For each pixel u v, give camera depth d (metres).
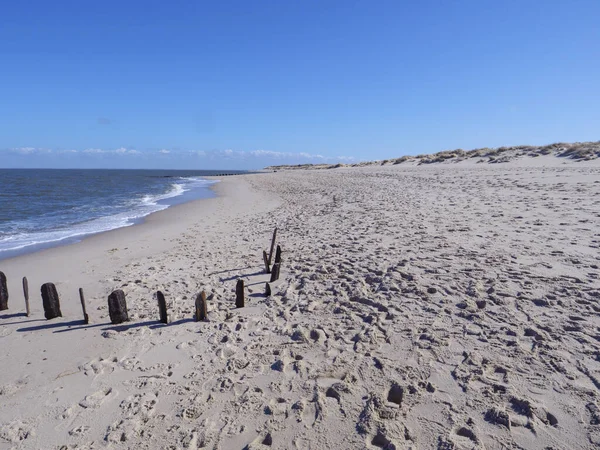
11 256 12.07
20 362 5.32
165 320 6.26
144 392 4.46
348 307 6.04
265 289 7.55
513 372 3.98
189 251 11.65
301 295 6.82
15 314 7.12
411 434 3.41
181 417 3.99
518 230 9.09
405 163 52.34
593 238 7.79
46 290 6.69
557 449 3.07
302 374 4.46
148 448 3.63
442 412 3.61
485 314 5.14
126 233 15.52
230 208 23.27
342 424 3.64
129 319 6.51
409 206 15.02
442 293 5.95
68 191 41.41
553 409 3.45
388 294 6.22
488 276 6.33
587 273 5.98
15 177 82.50
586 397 3.51
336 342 5.05
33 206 26.39
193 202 28.06
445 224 10.74
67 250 12.66
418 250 8.40
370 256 8.45
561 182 16.55
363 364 4.48
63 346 5.70
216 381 4.53
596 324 4.57
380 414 3.67
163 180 74.56
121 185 54.94
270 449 3.48
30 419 4.15
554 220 9.69
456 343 4.62
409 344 4.74
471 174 25.92
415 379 4.10
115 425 3.95
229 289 7.75
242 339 5.47
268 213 19.36
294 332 5.43
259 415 3.91
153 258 10.98
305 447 3.46
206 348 5.32
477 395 3.74
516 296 5.50
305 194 27.09
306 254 9.64
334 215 15.43
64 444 3.77
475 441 3.25
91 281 8.98
